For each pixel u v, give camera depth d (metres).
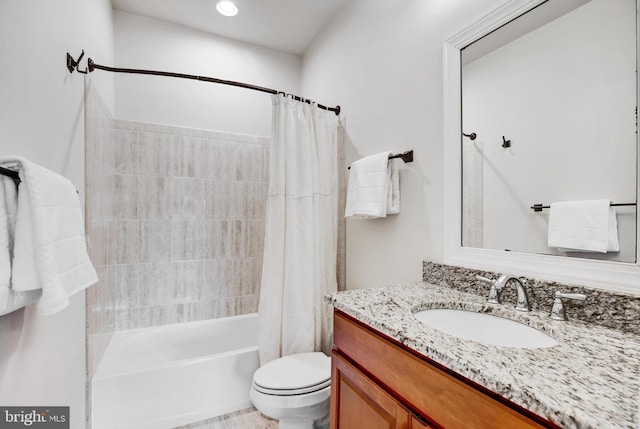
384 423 0.84
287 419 1.36
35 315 0.87
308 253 1.78
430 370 0.71
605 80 0.84
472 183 1.22
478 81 1.20
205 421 1.67
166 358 2.09
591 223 0.87
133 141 2.13
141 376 1.56
